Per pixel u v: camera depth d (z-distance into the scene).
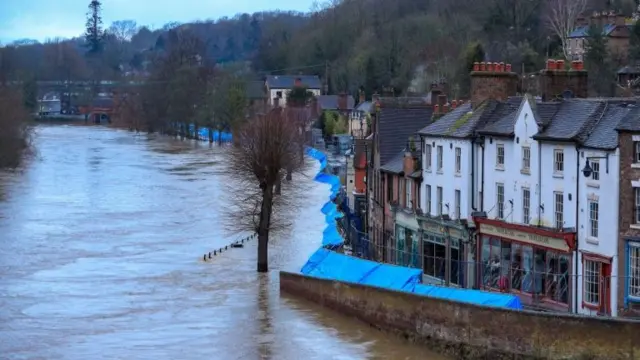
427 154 63.50
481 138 57.22
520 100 58.50
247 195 97.62
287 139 94.69
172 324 55.22
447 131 60.44
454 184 59.66
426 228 62.53
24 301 61.12
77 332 53.50
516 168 54.06
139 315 57.41
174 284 66.50
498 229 55.00
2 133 140.12
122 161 167.88
